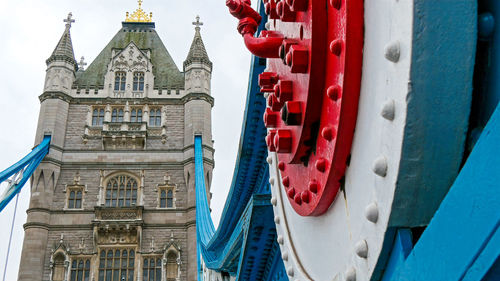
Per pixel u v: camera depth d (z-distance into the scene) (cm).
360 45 196
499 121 125
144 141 4797
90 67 5275
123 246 4331
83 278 4216
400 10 165
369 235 190
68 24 5450
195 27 5591
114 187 4631
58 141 4678
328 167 219
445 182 166
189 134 4825
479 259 128
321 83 227
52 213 4416
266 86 306
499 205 123
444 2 158
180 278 4241
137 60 5244
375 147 184
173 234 4412
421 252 151
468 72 159
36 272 4153
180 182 4656
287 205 321
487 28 163
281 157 297
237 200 1020
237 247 752
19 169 3888
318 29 223
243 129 712
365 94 194
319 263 257
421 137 162
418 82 159
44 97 4850
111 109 4984
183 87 5159
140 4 5950
